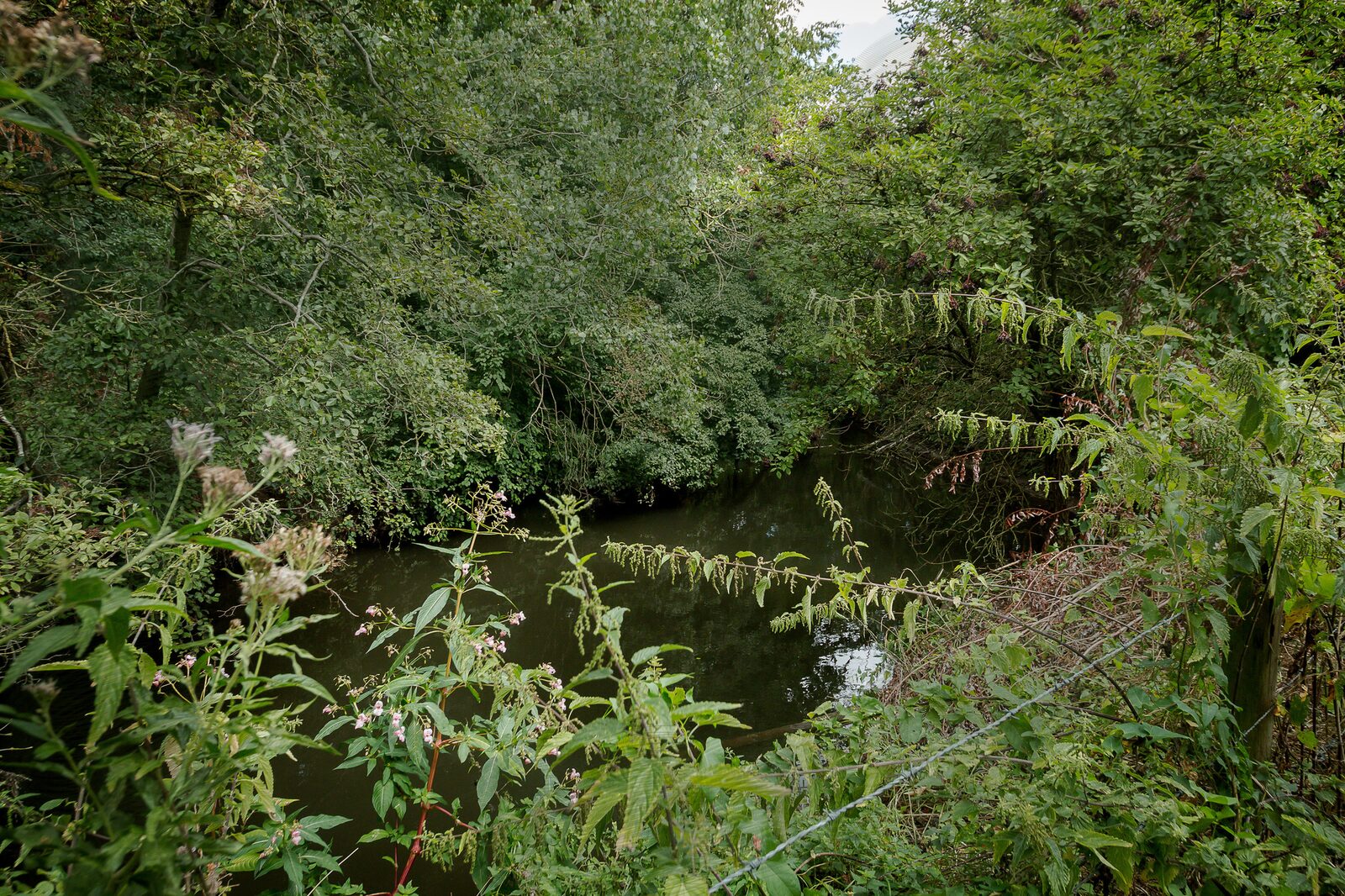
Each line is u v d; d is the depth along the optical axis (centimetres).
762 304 1264
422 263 541
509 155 827
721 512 1141
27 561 180
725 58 941
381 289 551
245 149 388
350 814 358
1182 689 157
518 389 1055
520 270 825
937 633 277
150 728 76
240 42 517
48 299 466
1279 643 158
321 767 402
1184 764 159
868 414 849
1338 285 473
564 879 155
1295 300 468
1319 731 184
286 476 472
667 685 111
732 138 1155
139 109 433
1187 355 299
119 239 521
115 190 399
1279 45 548
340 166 523
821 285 785
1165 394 167
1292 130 491
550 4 1025
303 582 88
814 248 777
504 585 779
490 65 823
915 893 146
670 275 1204
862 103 792
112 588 70
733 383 1182
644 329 906
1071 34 640
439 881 303
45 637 67
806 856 152
